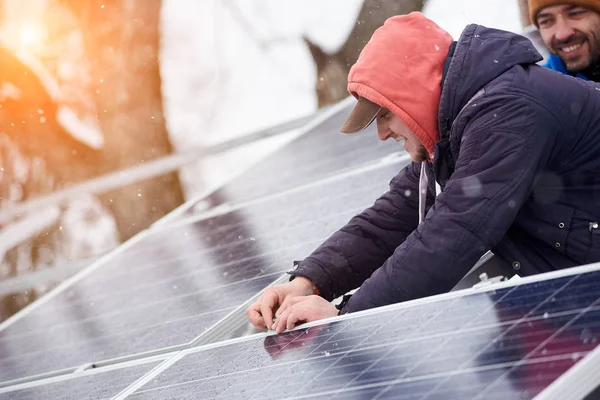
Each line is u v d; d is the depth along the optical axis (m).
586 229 3.24
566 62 4.61
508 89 3.18
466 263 3.15
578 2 4.44
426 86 3.36
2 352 4.64
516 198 3.11
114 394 3.22
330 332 3.01
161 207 11.51
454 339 2.51
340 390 2.49
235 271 4.35
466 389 2.21
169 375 3.20
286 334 3.22
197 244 5.12
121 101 11.49
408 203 3.89
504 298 2.67
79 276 5.58
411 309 2.91
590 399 2.10
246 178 6.41
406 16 3.43
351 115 3.50
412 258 3.18
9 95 11.95
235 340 3.36
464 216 3.13
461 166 3.19
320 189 5.20
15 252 12.79
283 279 3.92
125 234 11.59
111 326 4.30
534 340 2.31
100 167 12.12
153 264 5.12
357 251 3.83
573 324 2.31
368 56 3.42
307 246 4.25
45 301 5.32
